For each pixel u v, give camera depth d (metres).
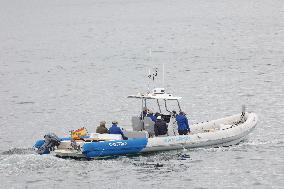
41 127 145.38
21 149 106.31
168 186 88.56
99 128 102.75
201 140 104.62
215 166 97.31
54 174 93.25
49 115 162.12
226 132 107.69
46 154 100.00
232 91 187.75
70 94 199.38
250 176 92.69
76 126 145.88
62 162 97.56
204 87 199.50
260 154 104.25
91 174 93.25
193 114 157.00
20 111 170.12
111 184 89.38
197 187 88.25
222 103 169.38
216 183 89.88
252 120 114.50
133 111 163.88
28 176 92.62
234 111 158.12
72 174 93.31
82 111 166.38
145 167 96.38
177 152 103.31
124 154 99.56
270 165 97.94
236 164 98.38
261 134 121.94
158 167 96.50
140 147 99.44
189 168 96.12
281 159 101.12
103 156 98.25
